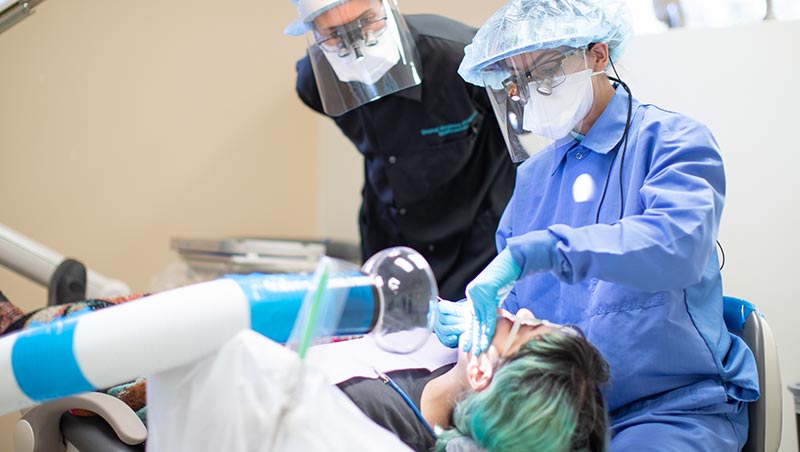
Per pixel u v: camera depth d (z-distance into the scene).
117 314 1.12
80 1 3.18
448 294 2.64
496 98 1.73
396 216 2.66
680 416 1.49
